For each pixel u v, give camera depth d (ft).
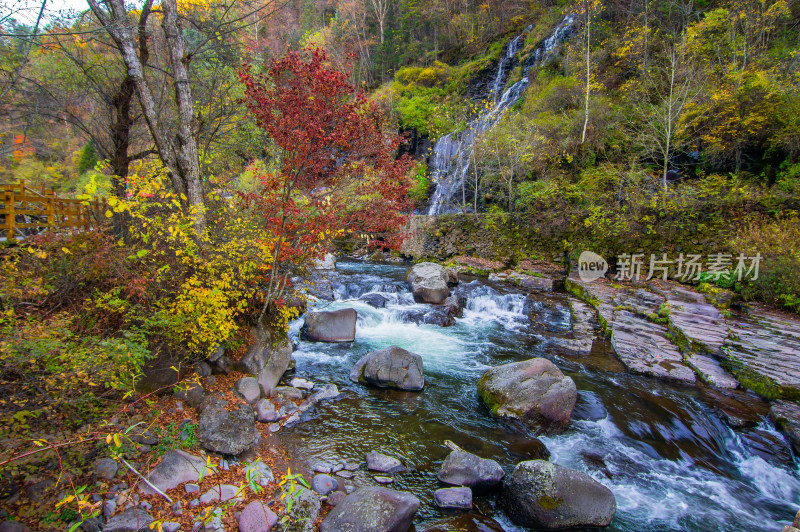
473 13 107.86
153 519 10.10
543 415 17.35
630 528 12.44
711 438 17.49
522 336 30.07
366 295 35.94
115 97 27.35
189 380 14.66
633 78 57.82
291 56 16.34
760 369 21.43
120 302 14.01
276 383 19.31
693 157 48.75
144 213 17.40
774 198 37.73
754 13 49.01
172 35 20.71
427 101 90.17
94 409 11.79
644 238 43.83
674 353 25.36
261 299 20.62
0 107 27.30
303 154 16.72
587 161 54.90
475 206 61.67
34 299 14.38
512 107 75.15
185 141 20.99
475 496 13.47
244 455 13.80
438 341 28.66
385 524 10.88
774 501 14.02
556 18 82.38
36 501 9.40
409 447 15.64
